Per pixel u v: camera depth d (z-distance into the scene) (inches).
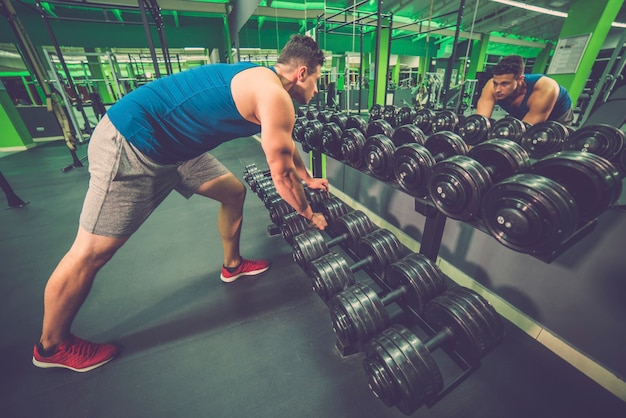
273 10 207.2
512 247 27.5
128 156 32.1
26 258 68.8
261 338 45.4
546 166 29.4
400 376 30.2
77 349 39.1
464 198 31.5
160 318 49.4
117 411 35.2
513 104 59.9
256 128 36.2
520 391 36.8
